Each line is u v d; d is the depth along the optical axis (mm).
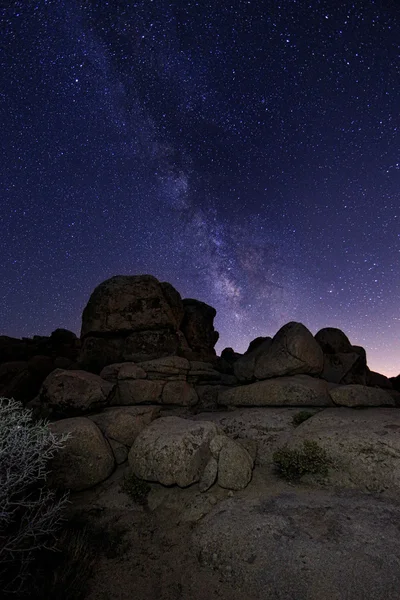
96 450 8273
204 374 14047
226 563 5703
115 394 11781
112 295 14594
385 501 6703
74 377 10898
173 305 15500
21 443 5238
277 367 12266
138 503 7531
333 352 15500
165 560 6066
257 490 7504
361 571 5043
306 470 7859
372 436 7992
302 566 5254
